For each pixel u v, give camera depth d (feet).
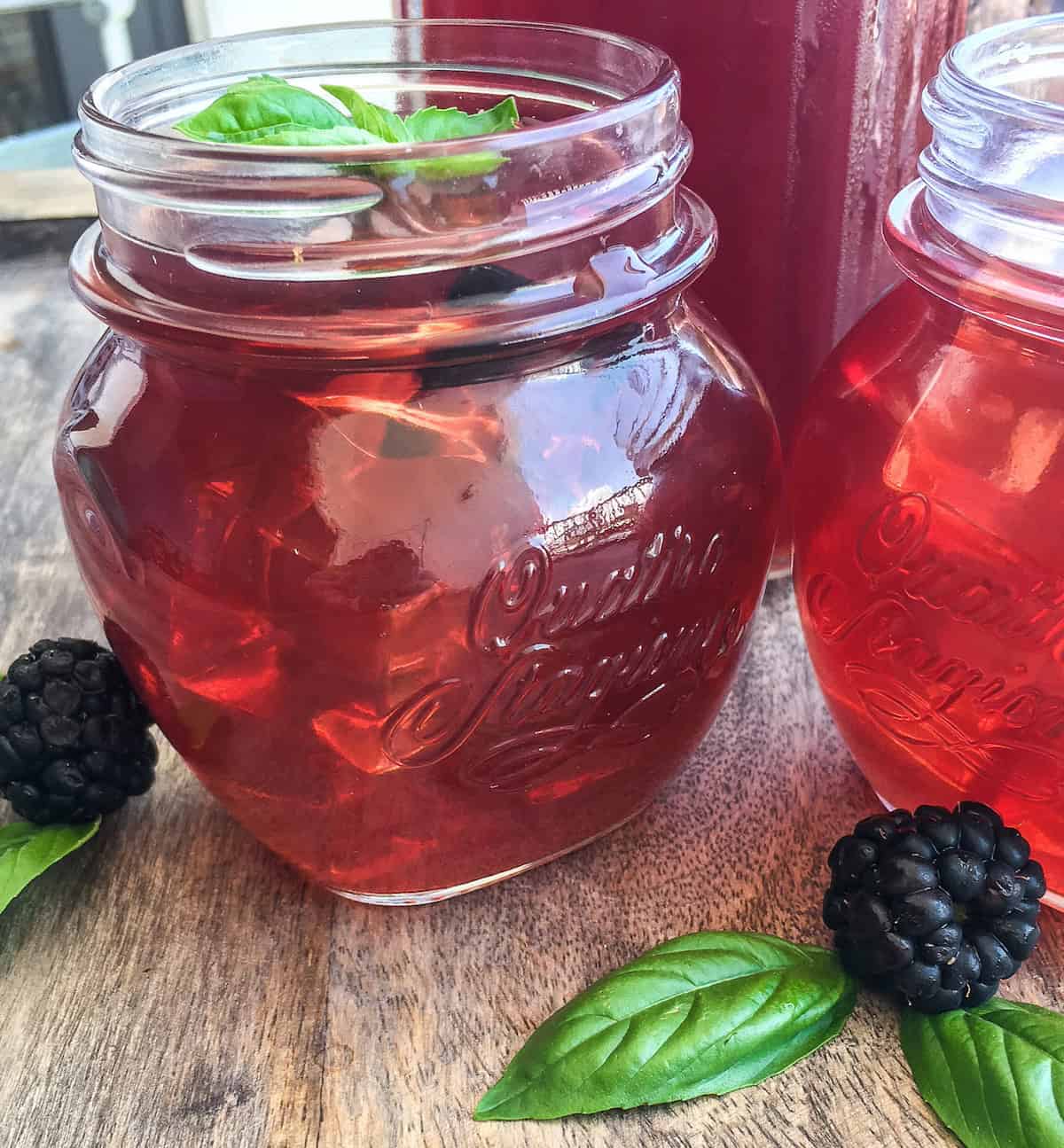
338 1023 0.42
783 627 0.61
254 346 0.35
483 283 0.35
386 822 0.42
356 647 0.37
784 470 0.51
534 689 0.40
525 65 0.46
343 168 0.33
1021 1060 0.38
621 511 0.39
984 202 0.38
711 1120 0.39
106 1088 0.40
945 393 0.41
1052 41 0.46
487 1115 0.38
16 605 0.62
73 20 1.28
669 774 0.48
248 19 1.16
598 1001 0.40
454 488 0.37
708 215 0.43
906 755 0.46
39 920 0.46
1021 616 0.40
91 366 0.44
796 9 0.50
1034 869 0.42
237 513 0.37
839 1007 0.42
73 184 1.07
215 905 0.47
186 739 0.43
